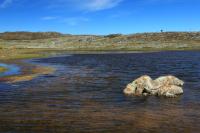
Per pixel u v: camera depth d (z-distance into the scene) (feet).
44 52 477.36
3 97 109.19
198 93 113.19
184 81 142.31
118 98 106.52
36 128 72.13
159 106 93.86
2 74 171.01
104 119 79.36
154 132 68.64
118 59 312.09
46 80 149.18
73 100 103.86
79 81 146.51
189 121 76.79
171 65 229.86
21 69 199.21
